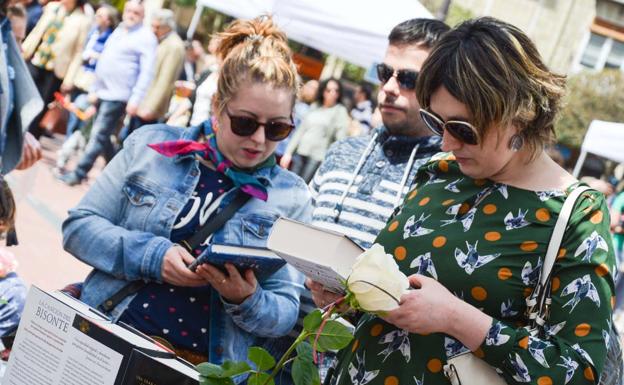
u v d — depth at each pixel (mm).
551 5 29375
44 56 12180
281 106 2932
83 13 12422
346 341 2037
